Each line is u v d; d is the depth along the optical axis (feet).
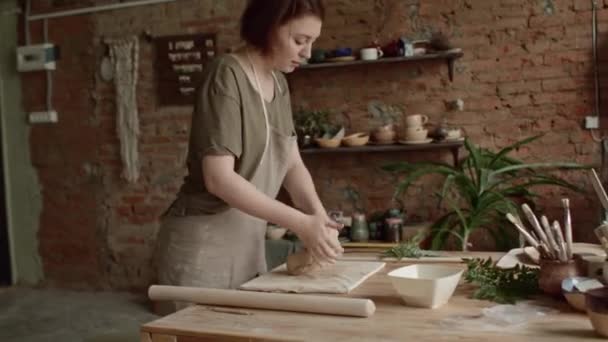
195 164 5.29
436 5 11.80
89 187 14.58
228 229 5.54
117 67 13.89
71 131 14.65
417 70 11.96
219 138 4.78
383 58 11.51
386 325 3.55
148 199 13.99
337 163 12.57
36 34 14.75
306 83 12.59
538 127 11.47
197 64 13.28
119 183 14.26
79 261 14.83
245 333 3.51
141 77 13.79
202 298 4.17
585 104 11.21
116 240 14.39
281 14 4.76
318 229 4.49
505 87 11.57
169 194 13.80
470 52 11.69
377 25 12.12
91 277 14.74
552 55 11.31
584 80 11.18
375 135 11.69
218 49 13.19
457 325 3.49
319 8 4.87
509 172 11.44
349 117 12.37
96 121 14.37
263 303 3.98
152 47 13.65
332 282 4.46
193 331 3.63
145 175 13.94
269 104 5.36
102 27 14.07
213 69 5.04
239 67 5.05
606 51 11.03
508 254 5.13
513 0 11.43
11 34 15.02
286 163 5.67
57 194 14.94
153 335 3.74
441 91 11.87
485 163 10.96
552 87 11.35
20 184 15.28
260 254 5.94
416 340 3.26
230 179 4.72
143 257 14.17
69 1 14.38
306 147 12.01
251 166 5.31
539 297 4.00
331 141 11.71
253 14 4.97
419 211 12.14
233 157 4.91
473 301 3.99
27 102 15.03
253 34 4.98
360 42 12.23
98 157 14.43
